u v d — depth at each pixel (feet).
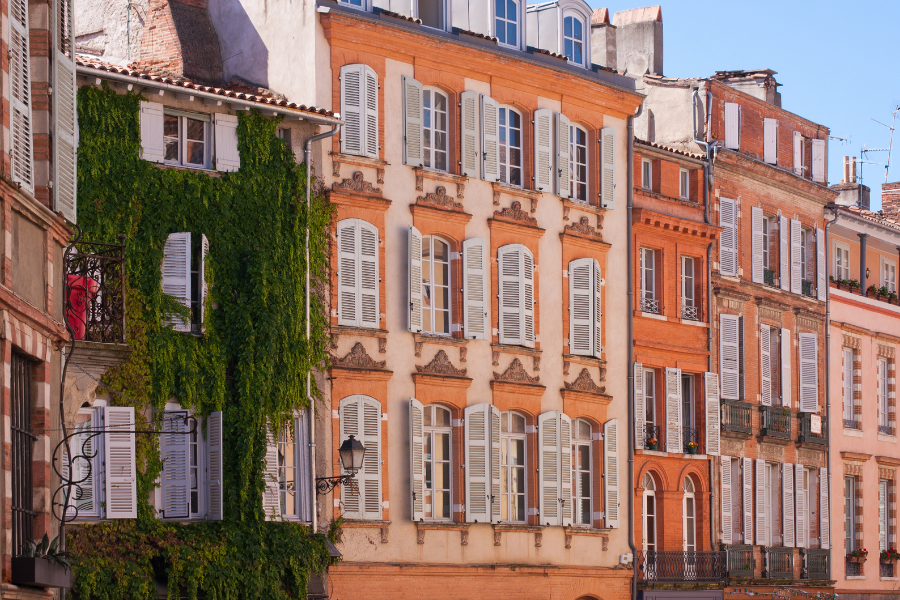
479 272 132.05
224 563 108.06
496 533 130.52
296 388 115.75
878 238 194.39
